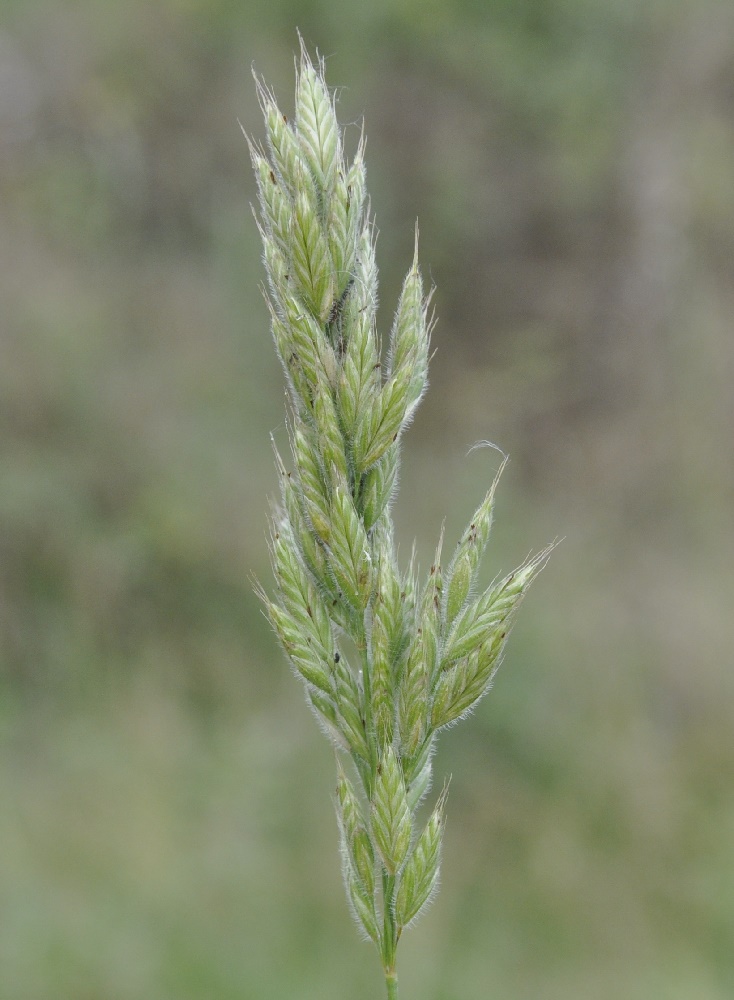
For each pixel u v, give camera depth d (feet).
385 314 34.14
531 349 36.32
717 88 38.22
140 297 30.17
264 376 30.12
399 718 5.79
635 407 34.30
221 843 17.53
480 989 15.72
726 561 28.35
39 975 14.82
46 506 22.82
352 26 36.86
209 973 15.43
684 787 20.11
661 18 38.11
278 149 5.75
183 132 35.94
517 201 38.52
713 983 16.24
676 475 31.19
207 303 31.07
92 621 21.95
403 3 36.24
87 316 27.71
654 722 21.79
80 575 22.26
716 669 22.70
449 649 5.82
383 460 5.86
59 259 30.04
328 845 17.81
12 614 21.36
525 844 18.76
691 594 25.38
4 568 21.93
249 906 16.69
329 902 16.85
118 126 35.09
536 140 38.93
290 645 5.84
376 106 37.63
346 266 5.78
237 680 21.30
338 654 5.89
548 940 16.96
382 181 36.91
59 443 24.89
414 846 5.96
